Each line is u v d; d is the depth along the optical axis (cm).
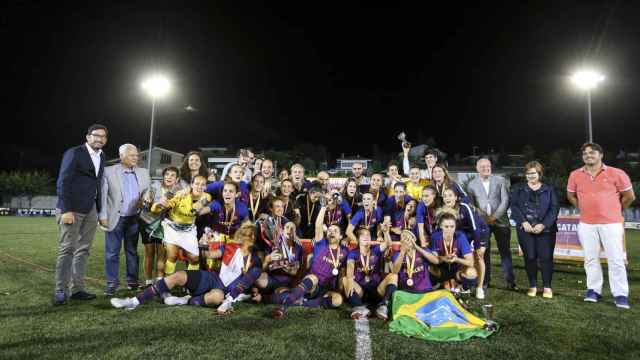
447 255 509
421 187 688
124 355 290
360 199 703
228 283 448
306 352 303
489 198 599
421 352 308
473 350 314
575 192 543
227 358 287
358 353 303
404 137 823
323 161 5331
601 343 335
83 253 477
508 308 459
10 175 4038
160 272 574
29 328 351
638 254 1023
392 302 422
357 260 479
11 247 1047
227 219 537
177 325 366
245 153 705
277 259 479
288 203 605
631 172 3869
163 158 4350
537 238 543
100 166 489
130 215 543
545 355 306
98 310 417
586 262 517
